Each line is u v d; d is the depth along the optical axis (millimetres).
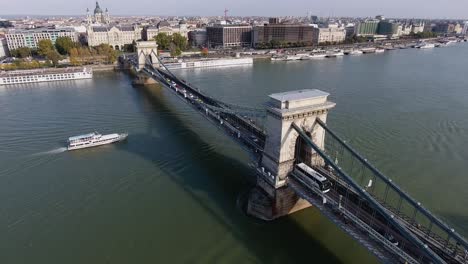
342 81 147125
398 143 79125
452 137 82750
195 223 50781
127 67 192250
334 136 48188
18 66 173250
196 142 81188
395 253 34344
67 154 74875
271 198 50844
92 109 108625
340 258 43938
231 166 68562
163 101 120188
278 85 139250
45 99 121312
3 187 61375
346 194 44969
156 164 69500
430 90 128750
